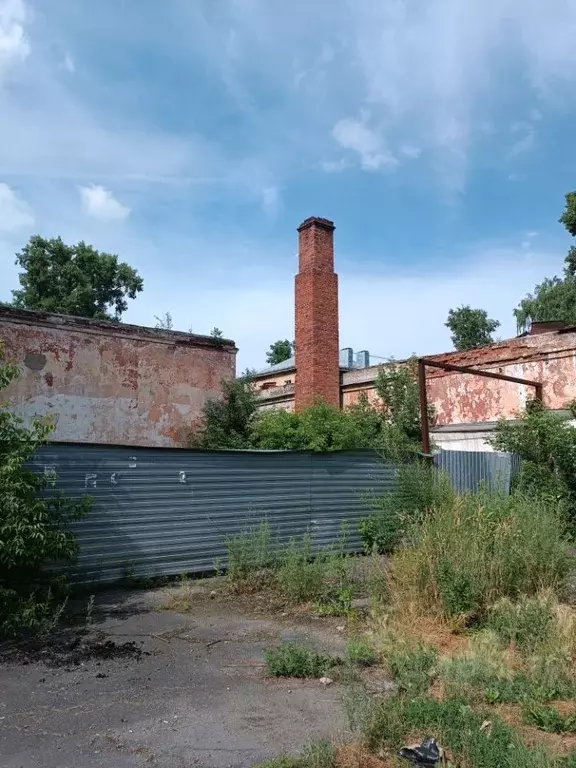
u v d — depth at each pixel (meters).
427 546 6.71
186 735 3.81
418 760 3.32
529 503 8.68
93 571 7.57
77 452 7.62
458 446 16.66
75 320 12.89
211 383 15.10
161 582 8.00
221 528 8.75
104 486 7.78
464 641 5.48
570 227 22.36
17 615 5.71
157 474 8.26
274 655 5.04
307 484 9.77
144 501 8.09
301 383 21.69
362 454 10.48
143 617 6.48
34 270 32.38
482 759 3.30
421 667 4.67
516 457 12.77
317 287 21.64
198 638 5.80
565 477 11.98
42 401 12.34
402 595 6.41
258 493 9.20
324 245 22.06
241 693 4.49
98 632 5.93
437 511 8.23
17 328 12.15
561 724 3.83
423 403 11.84
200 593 7.48
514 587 6.44
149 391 13.97
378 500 10.25
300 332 21.91
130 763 3.46
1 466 5.97
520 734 3.69
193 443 14.38
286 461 9.57
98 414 13.12
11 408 11.88
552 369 15.94
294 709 4.20
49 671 4.90
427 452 11.62
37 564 6.45
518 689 4.34
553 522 7.79
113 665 5.06
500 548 6.63
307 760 3.38
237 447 14.14
